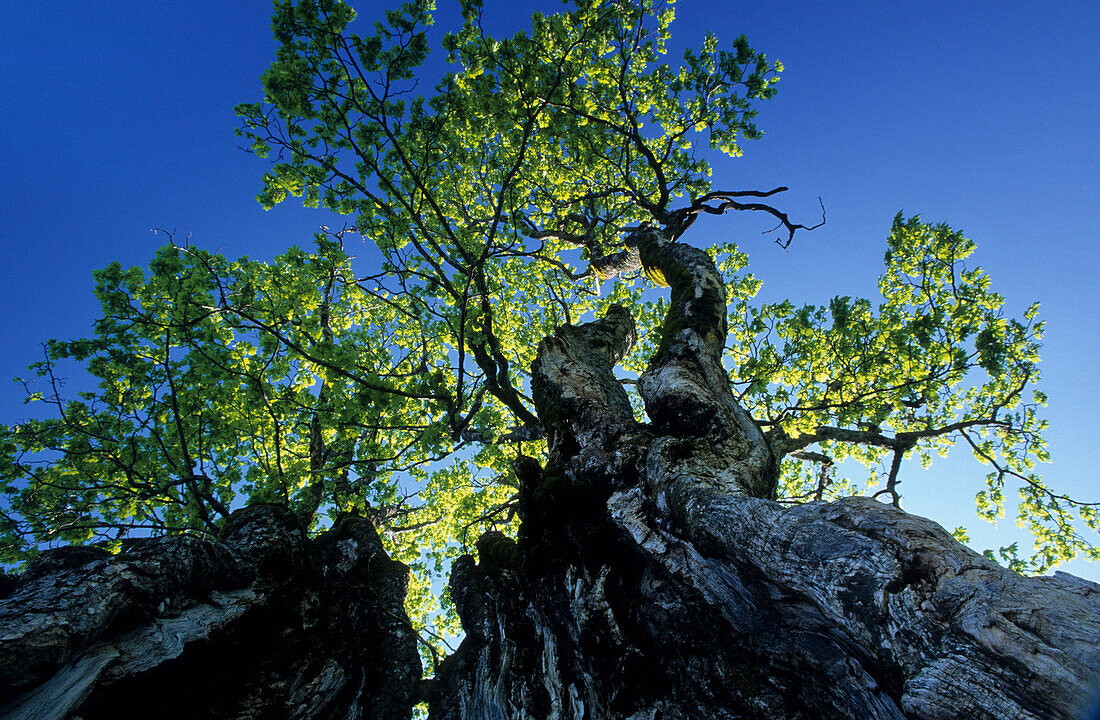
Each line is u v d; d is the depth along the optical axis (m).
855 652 3.12
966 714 2.24
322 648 5.59
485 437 9.52
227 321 8.34
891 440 10.66
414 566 14.48
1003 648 2.22
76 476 8.55
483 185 13.82
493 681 5.63
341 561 7.55
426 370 11.52
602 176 15.23
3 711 3.07
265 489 7.83
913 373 10.82
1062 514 12.63
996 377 11.30
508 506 9.91
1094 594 2.29
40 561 4.21
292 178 9.10
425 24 8.29
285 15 7.91
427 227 9.96
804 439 9.27
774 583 3.40
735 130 12.98
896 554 2.85
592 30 10.62
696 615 4.35
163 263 7.57
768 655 3.78
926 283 11.64
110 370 8.29
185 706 4.25
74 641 3.43
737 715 3.67
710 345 6.89
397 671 6.37
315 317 10.23
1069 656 2.05
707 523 3.90
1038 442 11.91
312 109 8.60
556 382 7.48
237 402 8.77
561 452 6.59
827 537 3.14
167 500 8.50
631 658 4.58
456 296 8.88
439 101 9.02
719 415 5.62
